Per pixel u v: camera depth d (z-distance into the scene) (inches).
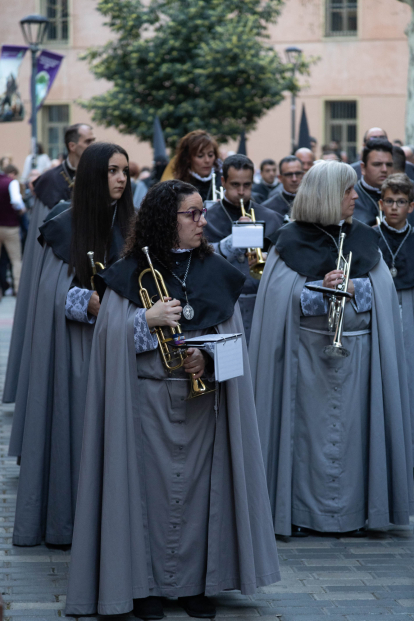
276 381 253.9
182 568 196.9
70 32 1325.0
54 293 240.1
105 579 187.2
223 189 322.7
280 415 254.5
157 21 1008.2
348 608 203.8
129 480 190.9
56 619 194.7
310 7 1279.5
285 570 227.3
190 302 196.2
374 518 250.7
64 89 1342.3
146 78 1002.7
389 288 255.0
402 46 1267.2
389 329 251.8
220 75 975.0
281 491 250.7
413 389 289.7
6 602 203.9
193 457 195.3
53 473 238.8
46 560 231.0
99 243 234.4
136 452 192.1
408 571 227.5
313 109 1298.0
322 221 250.5
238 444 194.9
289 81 1004.6
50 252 245.8
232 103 978.1
